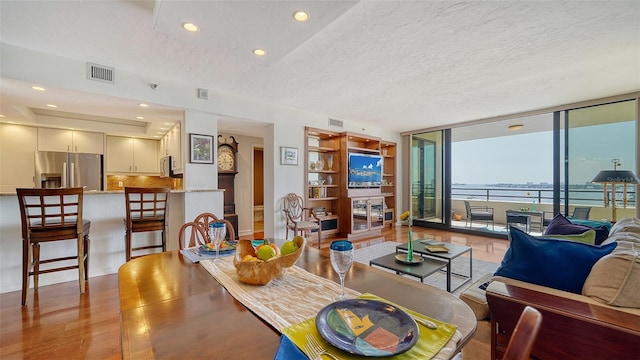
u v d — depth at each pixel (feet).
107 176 17.08
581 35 7.66
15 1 6.15
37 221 8.72
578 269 4.48
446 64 9.52
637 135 12.58
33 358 5.50
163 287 3.45
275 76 10.62
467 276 10.34
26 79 8.39
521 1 6.18
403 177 22.80
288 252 3.70
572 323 3.53
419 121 18.79
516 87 11.90
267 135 15.26
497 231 17.67
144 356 2.09
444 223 20.15
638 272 3.71
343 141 17.80
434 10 6.49
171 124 14.51
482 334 4.97
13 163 13.38
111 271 10.07
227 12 6.05
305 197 16.16
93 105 11.04
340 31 7.39
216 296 3.20
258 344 2.27
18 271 8.64
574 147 14.53
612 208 13.20
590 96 13.16
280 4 5.77
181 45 8.18
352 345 2.13
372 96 13.14
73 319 6.91
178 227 11.44
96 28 7.30
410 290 3.41
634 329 3.14
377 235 18.22
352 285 3.56
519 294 4.16
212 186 12.41
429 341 2.24
